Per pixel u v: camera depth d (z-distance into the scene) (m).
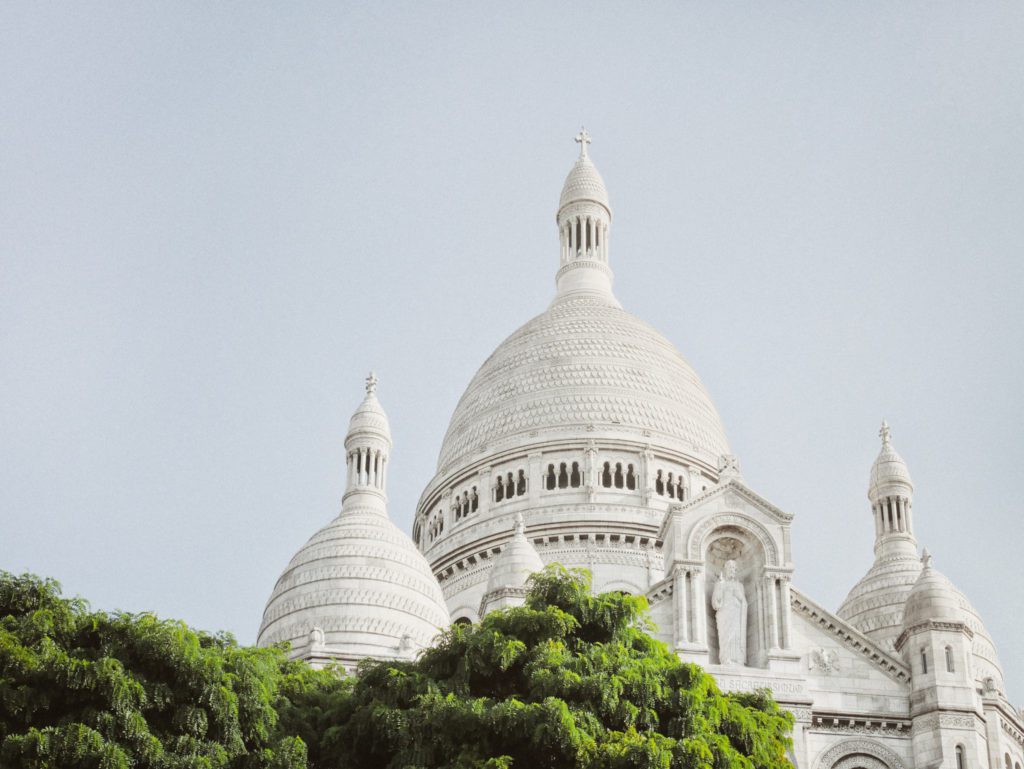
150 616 133.00
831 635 174.38
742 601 174.88
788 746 145.50
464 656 136.25
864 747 168.50
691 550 175.62
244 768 130.00
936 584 175.38
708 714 136.25
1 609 131.88
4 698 124.31
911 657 172.38
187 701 129.50
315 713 141.38
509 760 126.12
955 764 166.00
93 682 125.56
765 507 178.50
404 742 132.00
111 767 121.56
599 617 140.75
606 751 127.56
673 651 166.38
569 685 132.00
